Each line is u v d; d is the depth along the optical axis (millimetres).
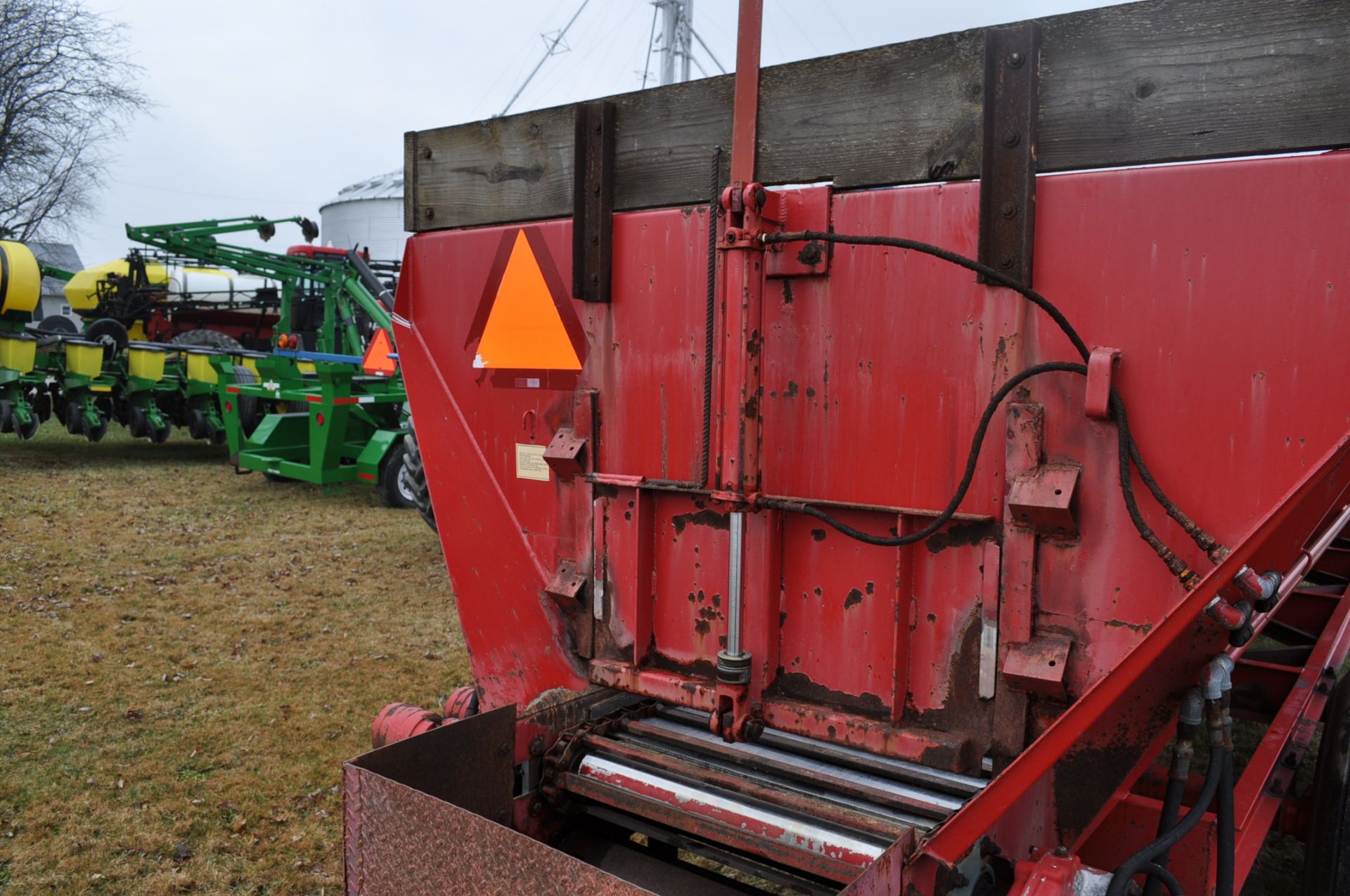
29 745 3951
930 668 1884
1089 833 1759
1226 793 1624
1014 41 1716
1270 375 1534
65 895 2891
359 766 1776
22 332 12180
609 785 2057
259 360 11398
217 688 4668
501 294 2586
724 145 2121
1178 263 1600
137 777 3678
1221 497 1587
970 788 1813
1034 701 1783
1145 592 1659
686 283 2193
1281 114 1511
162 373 13406
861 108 1924
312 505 9820
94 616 5781
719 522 2168
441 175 2711
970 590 1826
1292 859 3051
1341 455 1451
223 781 3658
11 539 7734
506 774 2086
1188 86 1582
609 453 2369
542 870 1473
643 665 2320
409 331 2846
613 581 2365
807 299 1988
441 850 1626
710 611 2201
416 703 4512
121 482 11023
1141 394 1644
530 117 2475
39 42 22312
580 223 2344
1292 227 1503
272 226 13875
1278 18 1503
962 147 1806
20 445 14141
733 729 2027
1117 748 1719
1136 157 1633
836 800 1907
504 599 2684
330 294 13359
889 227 1886
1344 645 2807
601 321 2359
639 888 1355
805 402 2004
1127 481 1608
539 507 2555
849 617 1975
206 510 9398
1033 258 1732
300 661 5109
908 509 1878
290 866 3076
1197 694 1628
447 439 2775
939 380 1845
